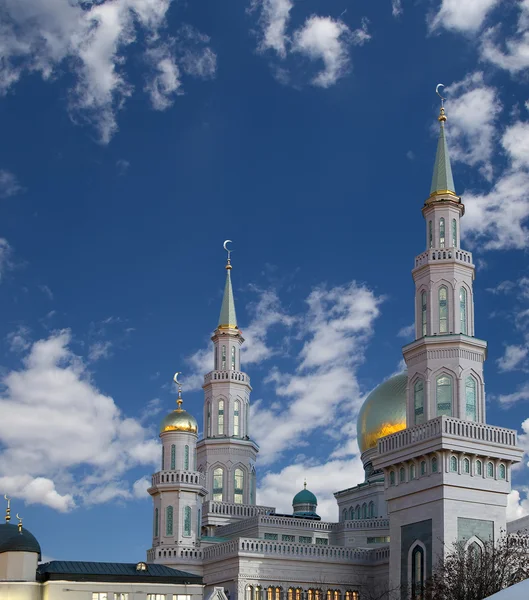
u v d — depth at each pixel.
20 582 91.31
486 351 101.69
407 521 96.62
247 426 136.25
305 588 104.31
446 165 108.44
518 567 85.19
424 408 99.44
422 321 103.94
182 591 96.06
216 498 131.38
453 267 103.12
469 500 93.44
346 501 130.62
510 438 96.88
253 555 103.00
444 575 85.62
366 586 106.50
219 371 136.88
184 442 116.62
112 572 95.12
